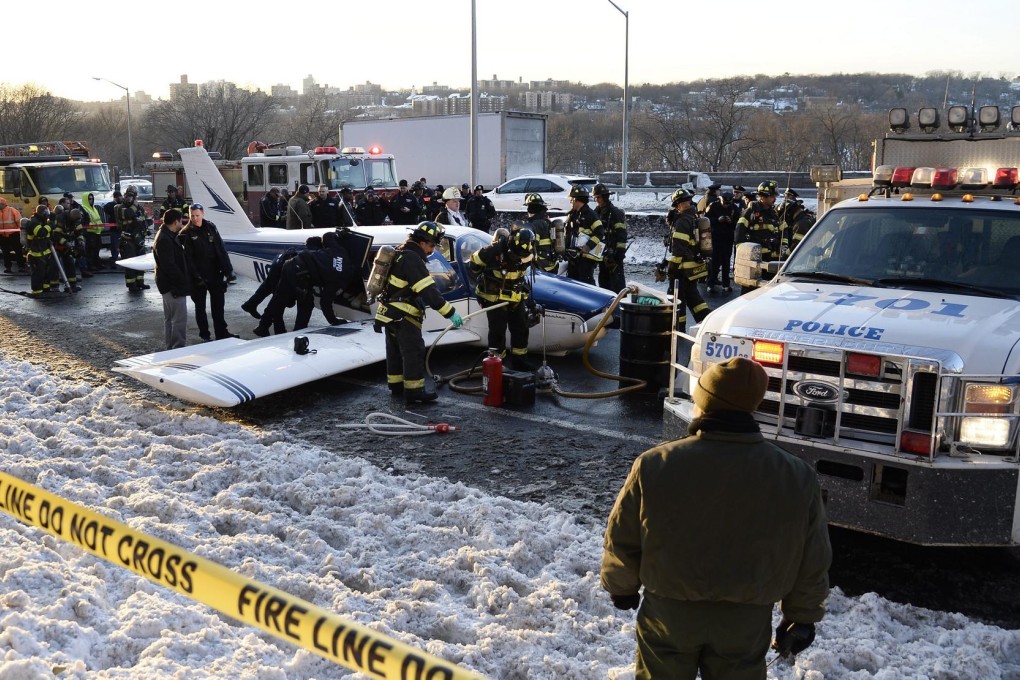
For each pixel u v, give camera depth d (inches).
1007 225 223.5
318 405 319.9
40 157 962.1
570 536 201.8
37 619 148.9
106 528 98.2
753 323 197.2
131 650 149.2
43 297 594.9
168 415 295.6
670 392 213.6
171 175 1142.3
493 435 286.2
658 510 101.4
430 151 1268.5
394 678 81.5
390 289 314.0
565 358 394.6
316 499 223.0
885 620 166.9
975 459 169.5
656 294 342.3
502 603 171.6
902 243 229.8
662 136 2524.6
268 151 1058.1
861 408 178.4
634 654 153.7
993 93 2468.0
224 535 201.5
